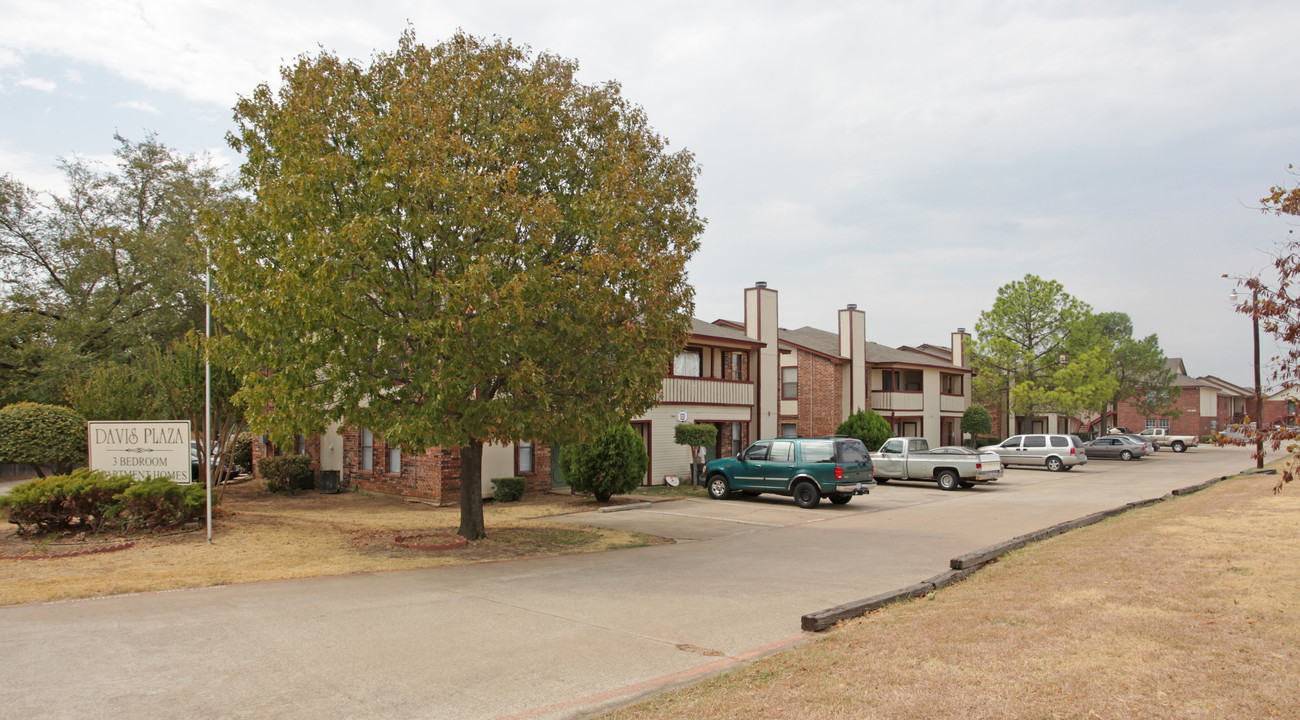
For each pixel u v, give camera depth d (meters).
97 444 13.88
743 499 22.92
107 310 29.06
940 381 45.38
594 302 11.72
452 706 5.41
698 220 14.30
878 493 25.12
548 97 12.55
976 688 5.00
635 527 16.61
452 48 12.79
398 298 11.02
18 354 27.58
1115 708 4.50
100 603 8.50
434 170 10.84
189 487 13.64
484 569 11.16
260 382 12.20
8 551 11.72
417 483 20.98
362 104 11.91
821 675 5.57
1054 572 9.08
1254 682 4.87
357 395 11.60
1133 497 23.05
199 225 14.85
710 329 31.78
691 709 5.04
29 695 5.51
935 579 9.22
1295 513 13.10
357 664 6.38
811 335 45.28
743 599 9.15
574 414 12.18
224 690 5.68
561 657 6.66
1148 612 6.82
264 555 11.82
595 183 12.92
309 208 11.00
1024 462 36.38
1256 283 6.54
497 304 10.57
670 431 28.34
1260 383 30.06
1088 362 44.19
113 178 31.88
